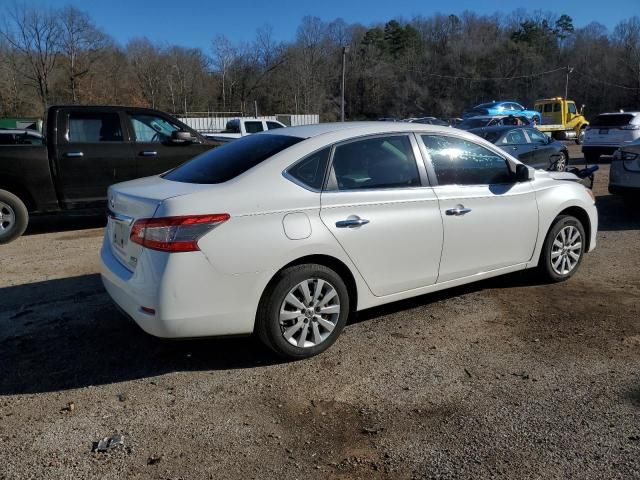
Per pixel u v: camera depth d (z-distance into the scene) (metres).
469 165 4.69
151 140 8.34
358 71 83.81
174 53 65.62
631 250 6.87
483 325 4.50
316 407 3.33
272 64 71.75
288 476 2.73
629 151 8.80
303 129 4.33
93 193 7.90
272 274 3.63
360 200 3.98
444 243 4.43
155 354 4.01
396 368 3.79
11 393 3.50
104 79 59.62
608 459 2.81
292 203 3.72
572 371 3.73
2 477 2.72
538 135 13.34
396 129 4.36
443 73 84.06
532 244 5.15
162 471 2.76
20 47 53.25
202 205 3.46
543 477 2.69
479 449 2.91
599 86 76.19
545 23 90.50
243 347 4.12
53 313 4.77
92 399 3.43
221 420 3.20
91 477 2.72
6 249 7.08
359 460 2.84
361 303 4.12
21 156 7.35
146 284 3.45
